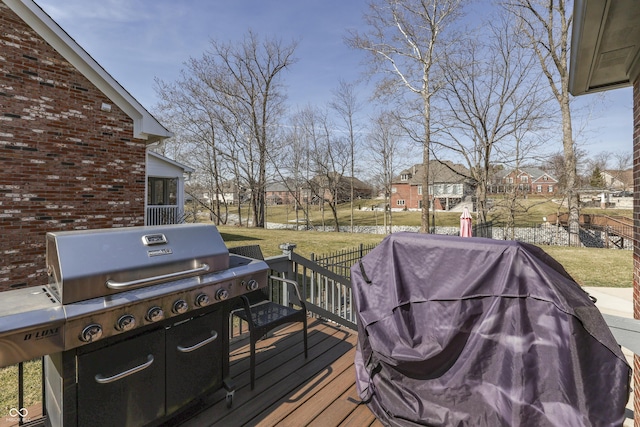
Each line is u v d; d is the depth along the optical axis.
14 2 5.32
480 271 1.82
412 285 2.04
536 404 1.54
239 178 24.44
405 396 1.98
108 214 6.58
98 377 1.64
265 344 3.27
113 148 6.64
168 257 1.94
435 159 18.67
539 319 1.63
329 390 2.48
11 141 5.37
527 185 22.48
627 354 3.85
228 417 2.16
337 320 4.19
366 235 17.03
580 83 2.83
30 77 5.55
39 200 5.69
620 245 14.77
